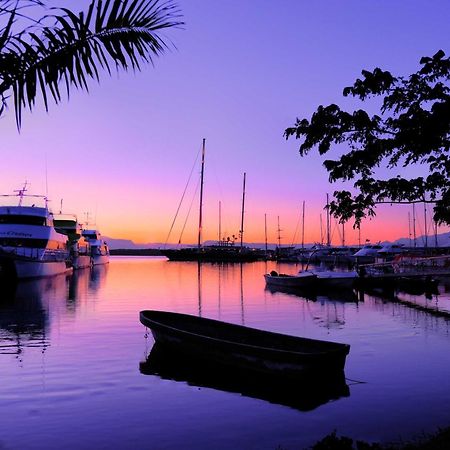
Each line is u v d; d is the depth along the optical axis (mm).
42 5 4906
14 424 9180
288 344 14234
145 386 11773
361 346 16641
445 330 20172
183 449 8055
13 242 49156
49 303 30422
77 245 79812
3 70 4992
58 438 8516
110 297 34719
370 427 9008
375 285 42656
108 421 9383
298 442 8336
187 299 34062
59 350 15773
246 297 35625
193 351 14531
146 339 17750
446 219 7461
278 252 144000
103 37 5164
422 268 48906
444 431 7750
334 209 8125
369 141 7109
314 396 10977
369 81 6977
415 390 11367
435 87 6859
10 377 12445
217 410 10086
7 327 20672
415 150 6949
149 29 5258
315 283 41375
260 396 11008
